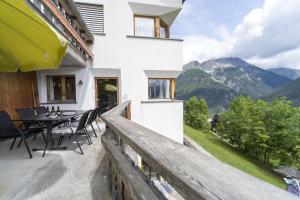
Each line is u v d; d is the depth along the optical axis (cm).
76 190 242
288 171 2095
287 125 2094
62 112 536
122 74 864
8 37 265
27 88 699
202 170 73
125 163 185
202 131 3161
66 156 362
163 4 920
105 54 846
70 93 845
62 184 257
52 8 330
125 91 868
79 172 294
